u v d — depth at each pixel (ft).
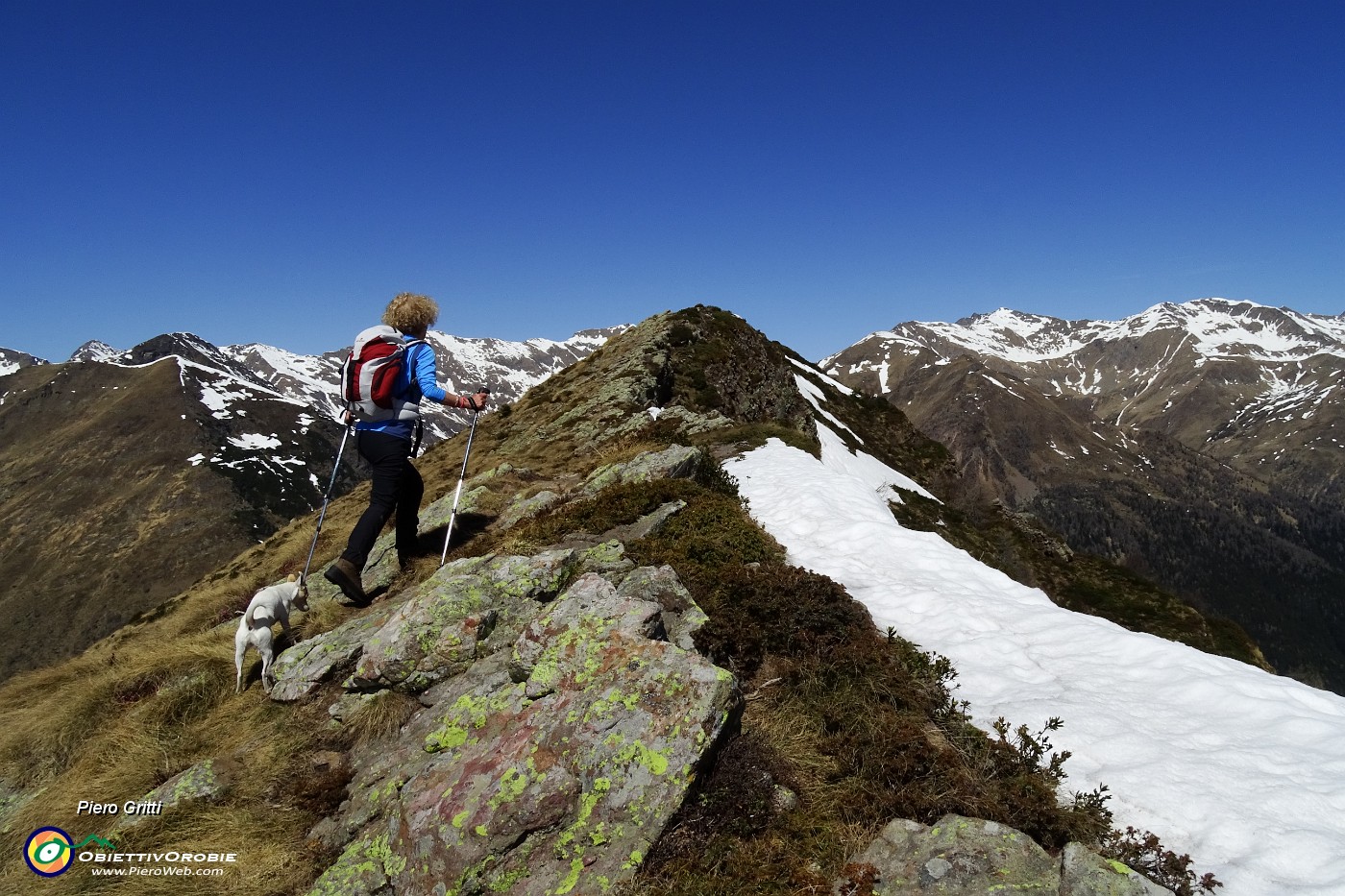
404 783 9.93
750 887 8.07
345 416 14.76
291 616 14.78
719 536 15.79
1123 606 41.27
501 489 22.80
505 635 12.16
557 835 8.64
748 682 11.30
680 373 48.57
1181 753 9.60
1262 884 7.68
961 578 14.99
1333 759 9.23
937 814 8.89
